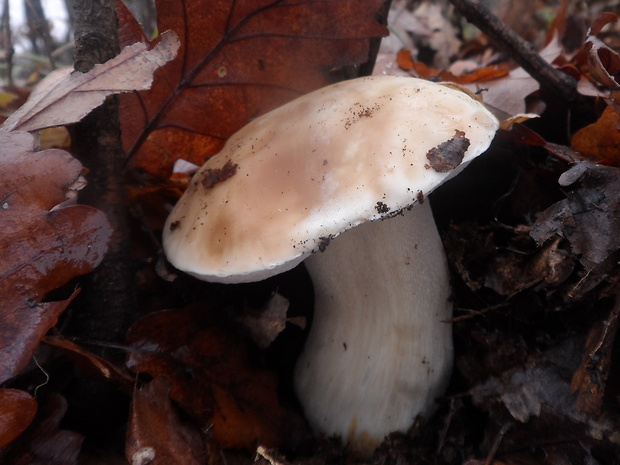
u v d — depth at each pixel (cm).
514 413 12
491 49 30
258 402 13
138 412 11
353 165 10
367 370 13
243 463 12
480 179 15
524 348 13
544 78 16
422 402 13
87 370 11
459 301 14
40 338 9
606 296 11
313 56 15
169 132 15
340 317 14
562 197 14
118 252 12
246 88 15
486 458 12
